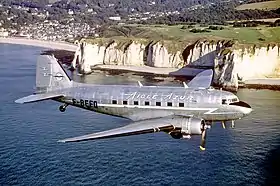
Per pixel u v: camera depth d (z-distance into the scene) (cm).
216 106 6328
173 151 8688
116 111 6944
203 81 7550
